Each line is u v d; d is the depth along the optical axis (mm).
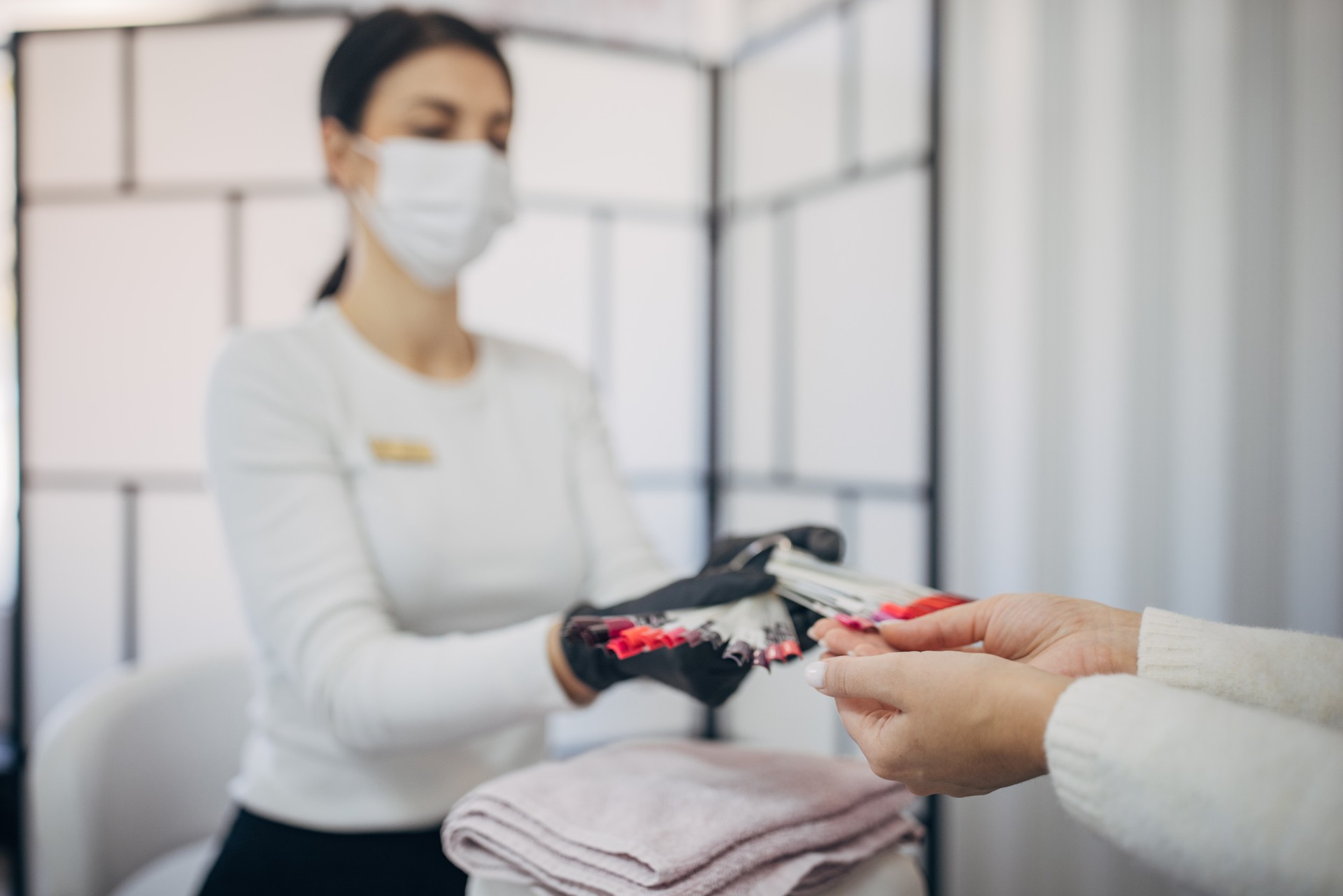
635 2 2260
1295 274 1167
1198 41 1288
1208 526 1279
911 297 1488
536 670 621
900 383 1521
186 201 1767
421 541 833
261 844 784
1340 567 1116
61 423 1775
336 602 717
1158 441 1353
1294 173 1169
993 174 1651
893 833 527
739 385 2021
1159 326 1348
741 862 436
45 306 1776
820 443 1740
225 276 1766
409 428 879
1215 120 1265
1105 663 456
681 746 612
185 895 1009
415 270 910
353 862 765
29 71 1774
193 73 1765
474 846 509
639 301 1999
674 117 2014
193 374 1768
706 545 2094
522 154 1871
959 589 1738
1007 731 374
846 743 1646
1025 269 1583
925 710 397
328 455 812
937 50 1421
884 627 505
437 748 798
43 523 1781
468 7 2098
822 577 604
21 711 1765
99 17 2268
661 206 2012
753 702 1918
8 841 2234
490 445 927
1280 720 311
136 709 1023
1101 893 1415
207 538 1756
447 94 880
